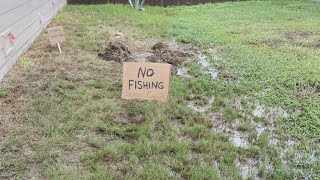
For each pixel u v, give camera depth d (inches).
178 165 93.2
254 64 169.6
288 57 180.1
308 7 329.1
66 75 151.6
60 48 185.8
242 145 105.7
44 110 120.4
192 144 104.1
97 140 103.5
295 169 94.5
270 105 131.4
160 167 91.7
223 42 209.3
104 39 209.6
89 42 200.2
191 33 231.5
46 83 142.3
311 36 224.7
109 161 95.0
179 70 166.1
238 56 182.1
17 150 98.8
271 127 117.0
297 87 145.8
